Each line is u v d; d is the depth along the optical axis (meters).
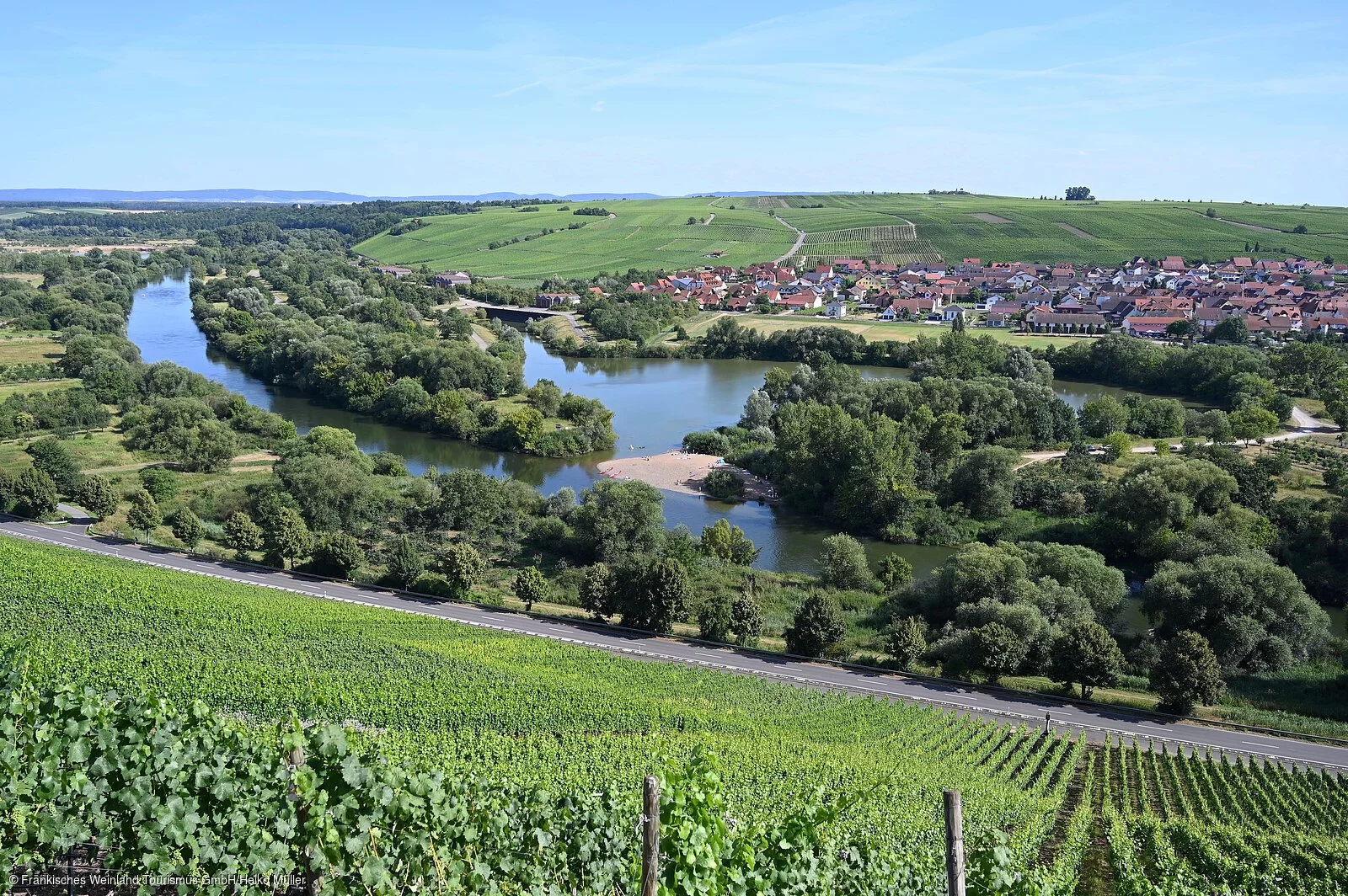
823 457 117.00
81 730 18.02
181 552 93.69
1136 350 177.50
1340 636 81.12
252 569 90.44
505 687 60.88
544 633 78.81
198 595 75.00
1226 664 73.56
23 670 20.33
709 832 19.20
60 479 108.19
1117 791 54.69
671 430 151.75
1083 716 67.12
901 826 39.69
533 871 20.98
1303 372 162.12
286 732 18.88
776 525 112.50
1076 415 143.75
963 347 179.38
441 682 60.91
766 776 47.75
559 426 148.00
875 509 108.88
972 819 43.75
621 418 159.75
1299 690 71.88
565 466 133.75
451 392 151.38
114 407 142.88
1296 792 54.16
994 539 104.81
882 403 143.25
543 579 84.50
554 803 23.86
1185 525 97.56
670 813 18.64
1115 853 42.41
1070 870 39.59
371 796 18.19
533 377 191.75
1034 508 112.00
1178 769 57.75
